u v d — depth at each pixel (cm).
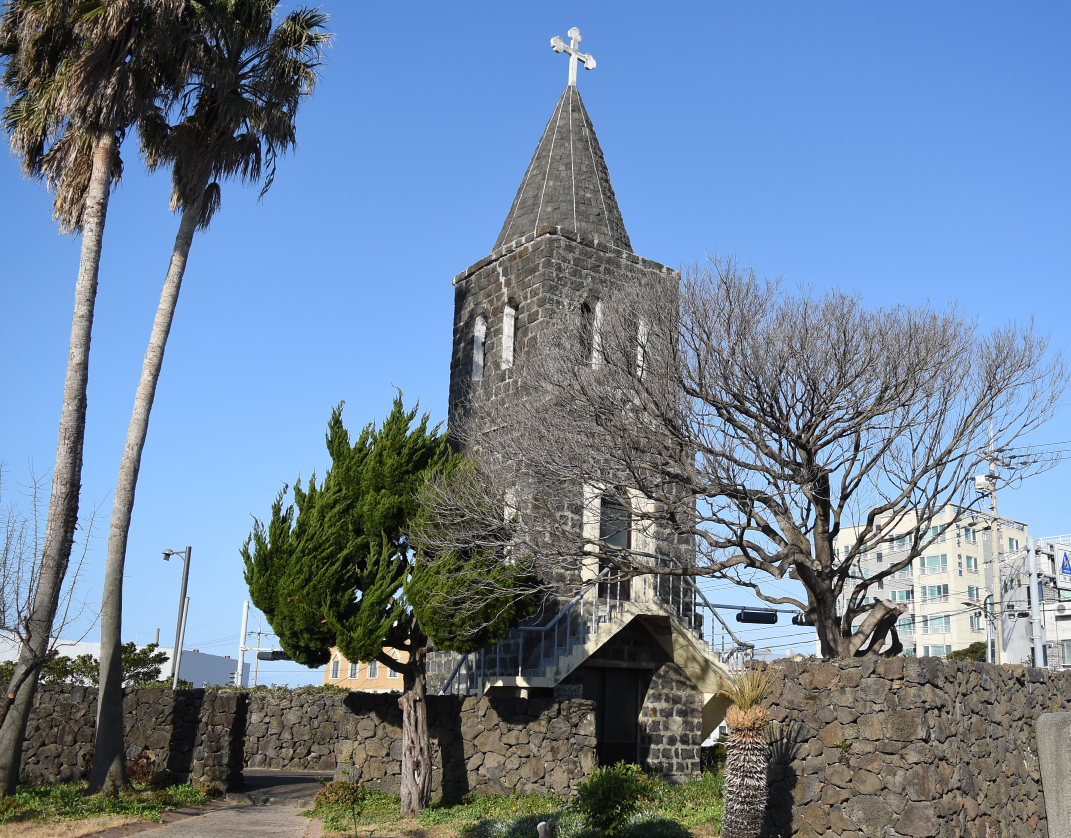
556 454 1842
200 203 2041
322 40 2109
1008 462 1900
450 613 1636
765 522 1814
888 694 1188
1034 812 1352
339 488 1773
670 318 1841
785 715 1301
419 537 1688
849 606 1862
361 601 1689
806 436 1791
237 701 1919
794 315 1838
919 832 1118
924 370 1800
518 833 1409
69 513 1736
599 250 2350
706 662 2186
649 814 1416
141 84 1897
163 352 1936
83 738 1936
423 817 1595
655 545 2177
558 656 1939
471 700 1844
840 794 1205
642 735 2147
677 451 1800
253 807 1750
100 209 1861
